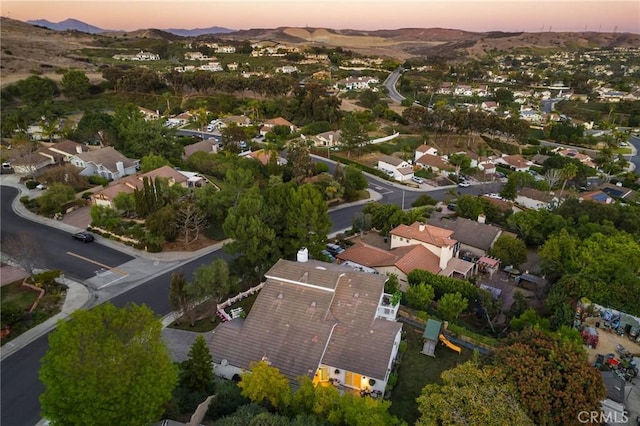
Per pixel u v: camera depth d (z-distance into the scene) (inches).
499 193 4015.8
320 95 6594.5
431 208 3565.5
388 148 5482.3
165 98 7057.1
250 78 7539.4
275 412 1274.6
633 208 3137.3
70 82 6569.9
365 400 1202.0
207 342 1720.0
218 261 1974.7
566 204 3073.3
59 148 3890.3
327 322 1596.9
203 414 1277.1
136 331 1152.2
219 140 5482.3
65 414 1071.0
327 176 3860.7
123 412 1071.6
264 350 1541.6
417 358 1683.1
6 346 1738.4
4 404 1456.7
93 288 2177.7
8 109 5831.7
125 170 3774.6
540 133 7401.6
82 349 1075.3
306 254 2012.8
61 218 2962.6
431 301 2049.7
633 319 1860.2
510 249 2484.0
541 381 1195.3
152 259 2493.8
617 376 1476.4
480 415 1101.1
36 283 2134.6
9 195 3316.9
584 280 1990.7
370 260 2401.6
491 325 1930.4
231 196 2822.3
